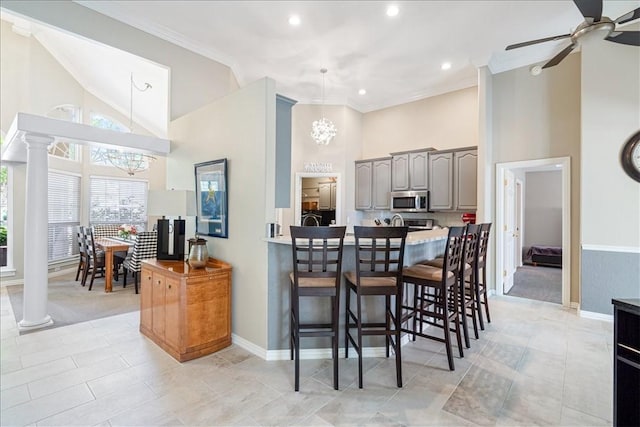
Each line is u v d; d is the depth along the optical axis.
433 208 5.69
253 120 2.88
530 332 3.34
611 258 3.65
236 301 3.04
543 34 4.05
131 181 7.68
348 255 2.82
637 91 3.50
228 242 3.18
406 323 3.12
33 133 3.21
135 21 3.82
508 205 5.09
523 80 4.62
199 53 4.51
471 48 4.45
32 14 3.16
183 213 3.14
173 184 4.16
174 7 3.60
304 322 2.77
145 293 3.26
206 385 2.31
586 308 3.81
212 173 3.37
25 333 3.29
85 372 2.49
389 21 3.82
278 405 2.08
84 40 3.55
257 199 2.83
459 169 5.41
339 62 4.91
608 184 3.66
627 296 3.57
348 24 3.89
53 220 6.10
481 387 2.29
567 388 2.28
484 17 3.71
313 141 6.54
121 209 7.52
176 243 3.36
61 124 3.28
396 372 2.35
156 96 6.32
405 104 6.45
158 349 2.92
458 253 2.84
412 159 5.96
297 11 3.64
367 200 6.61
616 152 3.61
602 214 3.70
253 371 2.53
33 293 3.41
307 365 2.63
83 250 5.53
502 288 4.89
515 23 3.83
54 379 2.39
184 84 4.35
